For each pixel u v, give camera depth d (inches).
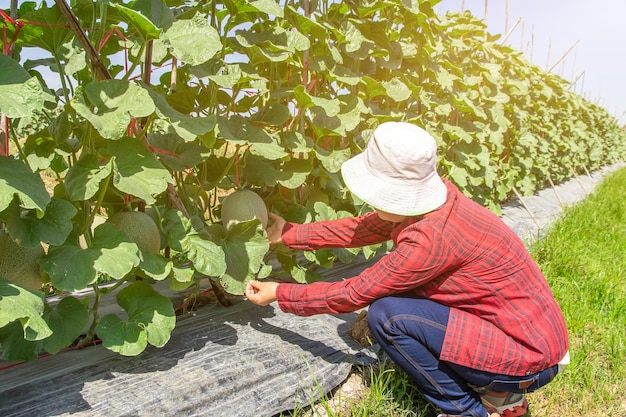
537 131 319.9
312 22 104.8
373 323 79.0
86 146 76.4
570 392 95.4
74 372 78.4
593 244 194.7
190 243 83.3
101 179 69.4
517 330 73.9
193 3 98.2
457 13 201.9
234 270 92.5
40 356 82.5
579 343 113.2
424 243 70.6
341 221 94.1
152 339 78.9
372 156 72.5
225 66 88.0
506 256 73.6
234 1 87.7
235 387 80.8
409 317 75.7
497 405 81.8
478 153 193.0
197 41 75.1
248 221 94.3
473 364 73.9
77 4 84.0
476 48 207.0
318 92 124.9
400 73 144.8
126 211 90.9
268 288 84.4
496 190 242.4
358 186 72.7
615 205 286.2
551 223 237.8
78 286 67.9
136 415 70.9
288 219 114.9
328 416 78.0
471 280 73.8
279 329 100.4
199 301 111.0
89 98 69.5
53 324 75.1
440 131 175.8
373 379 90.9
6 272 68.2
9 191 57.7
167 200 97.0
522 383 75.9
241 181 105.3
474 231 72.6
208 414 75.6
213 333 95.5
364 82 123.3
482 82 213.0
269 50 97.6
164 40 72.3
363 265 147.7
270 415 79.7
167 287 116.5
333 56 112.5
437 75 160.9
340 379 90.4
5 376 76.1
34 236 65.8
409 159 69.8
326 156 111.1
